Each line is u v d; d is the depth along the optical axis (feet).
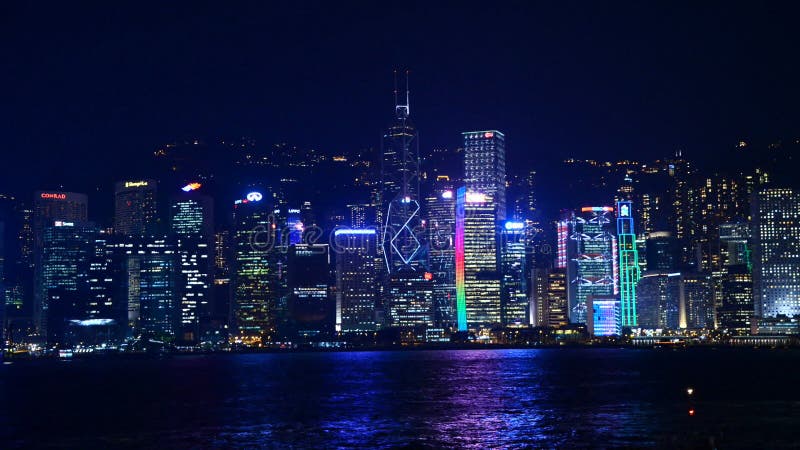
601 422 642.63
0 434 624.59
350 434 604.90
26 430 644.69
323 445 561.84
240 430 627.87
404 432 610.65
